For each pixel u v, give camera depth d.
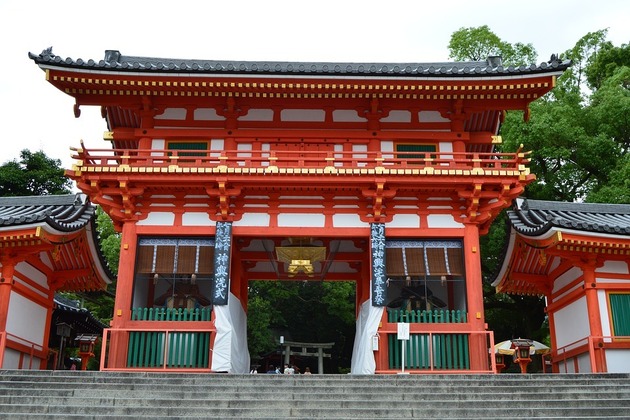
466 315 19.31
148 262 19.88
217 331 18.77
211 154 21.23
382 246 19.75
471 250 19.83
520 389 14.26
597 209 24.30
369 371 18.56
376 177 19.41
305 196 20.42
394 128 21.75
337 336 50.62
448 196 20.38
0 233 18.56
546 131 33.72
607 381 14.92
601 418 12.44
